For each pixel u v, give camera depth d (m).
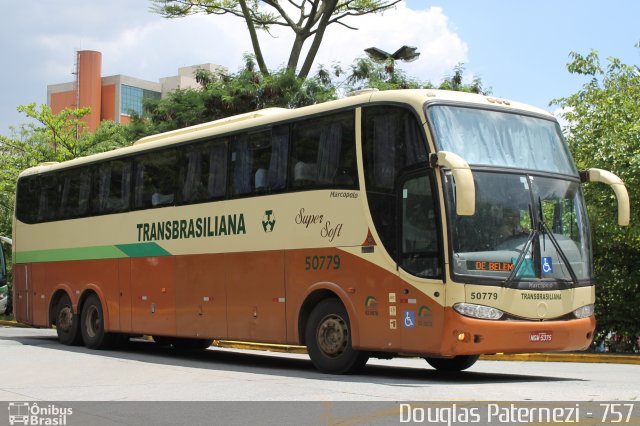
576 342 12.59
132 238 18.47
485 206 12.16
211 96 29.47
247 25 31.59
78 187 20.70
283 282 14.27
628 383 12.02
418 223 12.16
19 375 13.45
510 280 12.04
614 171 19.00
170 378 12.84
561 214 12.91
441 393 10.41
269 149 14.90
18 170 38.44
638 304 19.59
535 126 13.23
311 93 28.88
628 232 18.84
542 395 10.12
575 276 12.70
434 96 12.55
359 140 13.15
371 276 12.72
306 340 13.81
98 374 13.56
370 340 12.68
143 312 17.97
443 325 11.70
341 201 13.32
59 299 21.17
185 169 17.03
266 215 14.75
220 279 15.73
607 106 20.34
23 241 22.75
